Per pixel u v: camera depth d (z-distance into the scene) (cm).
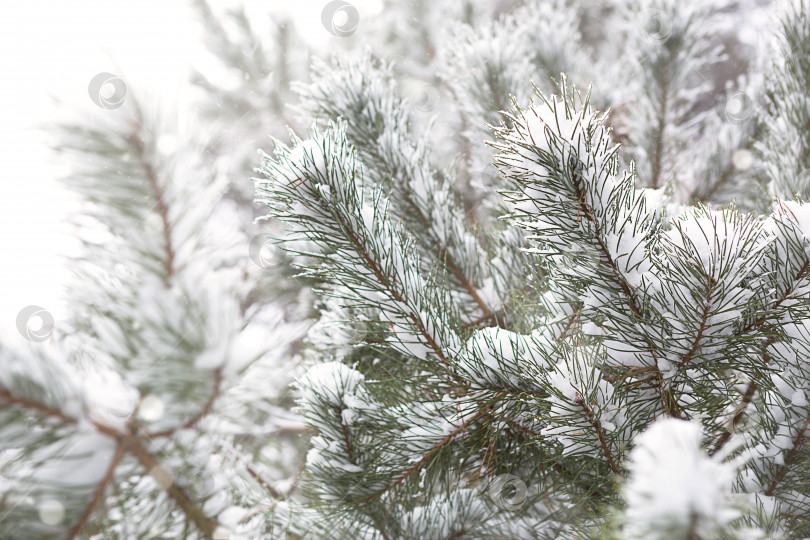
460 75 133
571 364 94
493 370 97
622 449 95
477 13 207
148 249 82
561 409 94
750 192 133
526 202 93
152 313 81
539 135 90
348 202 96
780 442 98
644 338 93
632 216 93
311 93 117
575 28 162
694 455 76
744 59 254
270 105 215
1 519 82
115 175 81
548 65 150
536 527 106
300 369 108
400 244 100
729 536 81
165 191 82
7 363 82
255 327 84
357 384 105
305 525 102
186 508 88
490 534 108
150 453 84
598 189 91
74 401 83
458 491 108
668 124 147
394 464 104
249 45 211
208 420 85
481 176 125
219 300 82
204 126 83
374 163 116
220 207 84
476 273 118
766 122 126
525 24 156
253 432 86
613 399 94
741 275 89
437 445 102
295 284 125
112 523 87
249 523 95
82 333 86
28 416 82
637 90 151
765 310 92
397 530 106
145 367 81
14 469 83
